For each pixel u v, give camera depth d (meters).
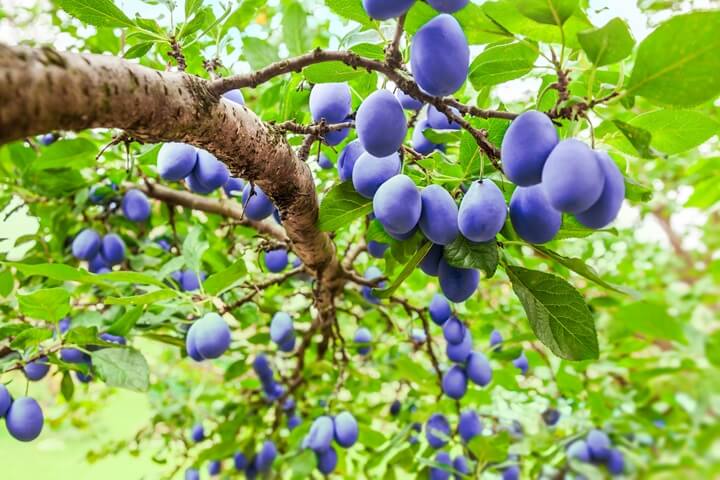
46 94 0.35
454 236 0.49
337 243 1.11
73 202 0.89
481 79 0.51
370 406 1.10
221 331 0.68
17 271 0.88
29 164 0.84
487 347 1.01
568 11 0.43
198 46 0.66
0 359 0.69
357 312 1.24
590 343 0.50
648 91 0.42
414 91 0.46
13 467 1.57
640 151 0.44
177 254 0.93
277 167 0.52
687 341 0.92
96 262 0.88
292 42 0.72
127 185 0.90
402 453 0.93
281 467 1.01
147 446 1.38
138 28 0.54
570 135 0.45
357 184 0.52
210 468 1.20
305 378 1.06
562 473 1.00
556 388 1.13
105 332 0.69
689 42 0.40
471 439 0.82
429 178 0.53
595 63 0.42
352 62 0.46
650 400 1.10
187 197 0.92
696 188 0.95
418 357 1.23
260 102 0.77
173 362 1.39
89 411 1.40
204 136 0.46
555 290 0.51
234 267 0.67
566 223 0.53
